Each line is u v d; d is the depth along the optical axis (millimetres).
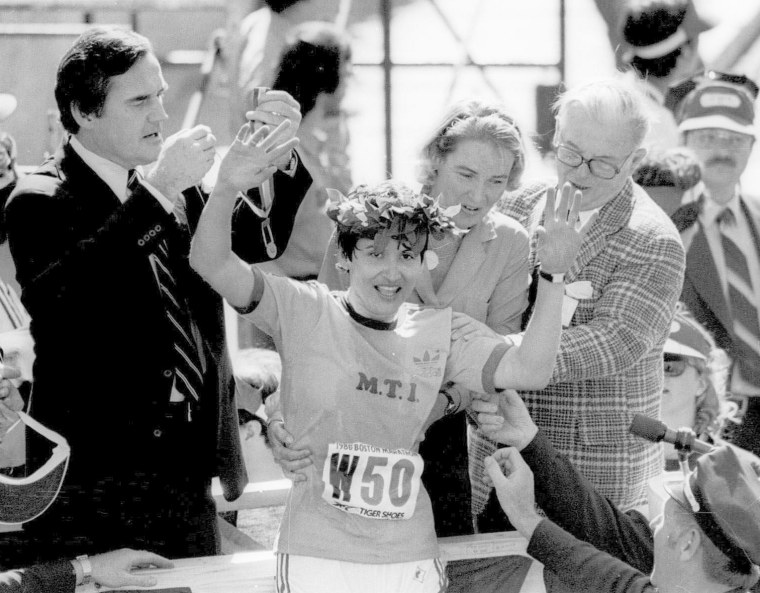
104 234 7504
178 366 8125
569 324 8766
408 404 7027
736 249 13898
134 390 8070
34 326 8016
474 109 7922
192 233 8211
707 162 13852
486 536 8023
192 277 8219
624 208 8727
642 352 8461
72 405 8062
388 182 7074
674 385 11742
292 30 12930
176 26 12875
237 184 6414
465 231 7262
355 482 6938
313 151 12883
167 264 8055
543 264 6738
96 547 8188
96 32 7840
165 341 8062
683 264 8781
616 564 7492
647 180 13898
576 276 8688
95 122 7820
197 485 8477
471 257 8055
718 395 12414
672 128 14078
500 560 7863
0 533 8148
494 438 8055
